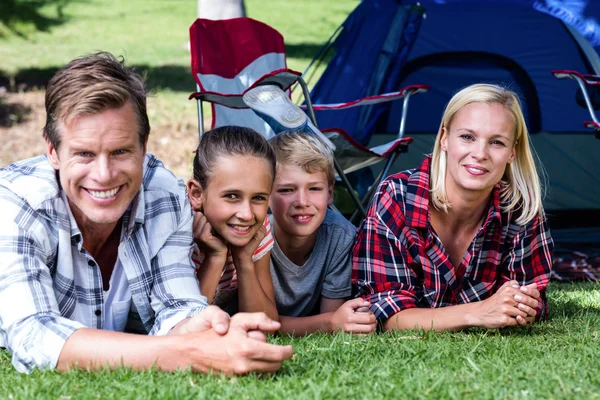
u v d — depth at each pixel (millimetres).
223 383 1746
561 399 1648
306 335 2551
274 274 2822
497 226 2707
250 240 2520
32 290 1930
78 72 1870
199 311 2039
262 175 2396
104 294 2131
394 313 2615
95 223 2045
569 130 5324
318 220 2736
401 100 5383
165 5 16531
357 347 2156
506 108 2562
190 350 1816
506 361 2004
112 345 1842
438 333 2430
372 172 4852
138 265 2125
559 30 5594
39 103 8992
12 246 1945
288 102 2994
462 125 2566
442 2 5719
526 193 2695
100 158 1884
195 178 2480
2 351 2176
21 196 1990
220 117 3891
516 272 2746
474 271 2721
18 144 7770
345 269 2852
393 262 2721
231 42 4086
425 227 2670
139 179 1965
